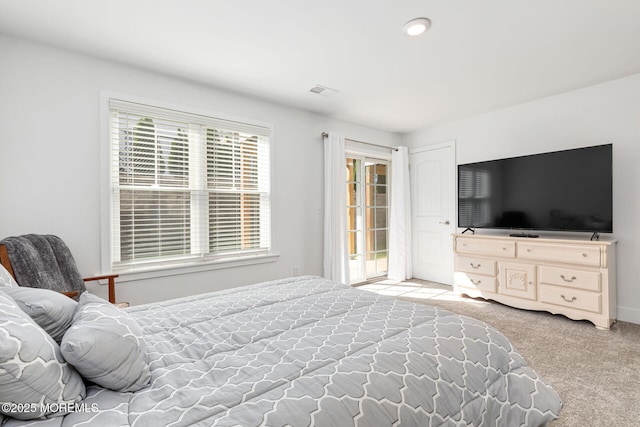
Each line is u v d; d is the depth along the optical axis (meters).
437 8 1.91
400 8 1.91
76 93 2.38
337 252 3.88
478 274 3.60
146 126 2.71
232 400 0.84
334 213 3.87
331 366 1.00
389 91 3.22
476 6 1.89
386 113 3.94
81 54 2.41
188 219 2.95
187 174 2.94
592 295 2.77
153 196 2.75
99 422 0.76
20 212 2.18
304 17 1.99
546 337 2.58
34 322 0.92
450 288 4.22
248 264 3.31
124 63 2.57
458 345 1.19
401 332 1.28
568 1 1.84
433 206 4.58
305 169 3.80
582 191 3.01
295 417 0.78
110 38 2.21
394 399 0.91
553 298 3.01
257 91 3.20
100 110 2.47
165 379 0.96
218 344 1.20
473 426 1.02
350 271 4.53
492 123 3.89
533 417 1.13
